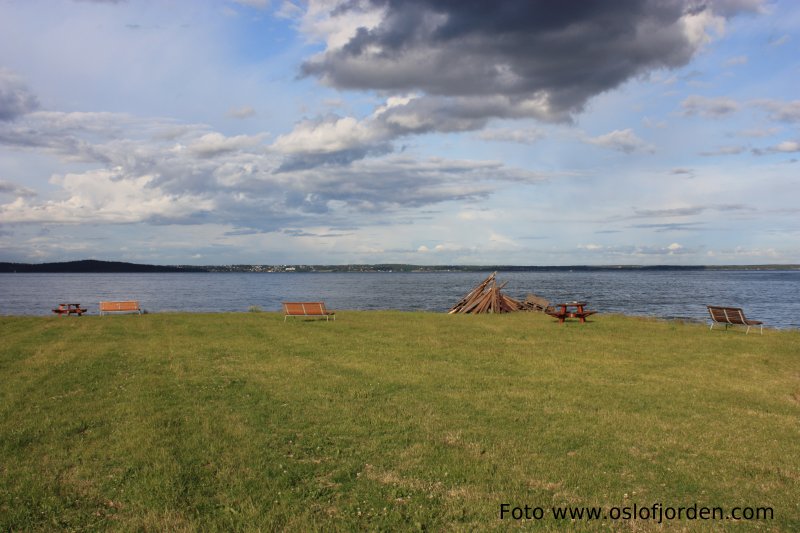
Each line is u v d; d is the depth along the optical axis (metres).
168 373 13.52
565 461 7.95
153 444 8.40
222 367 14.30
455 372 13.97
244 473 7.38
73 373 13.36
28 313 47.12
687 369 14.72
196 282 156.88
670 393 12.07
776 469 7.75
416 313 31.45
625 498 6.80
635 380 13.34
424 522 6.13
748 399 11.66
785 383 13.29
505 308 35.78
